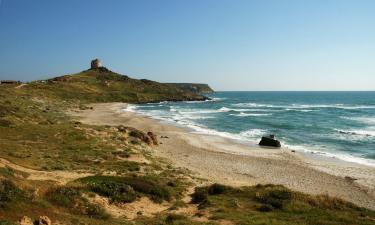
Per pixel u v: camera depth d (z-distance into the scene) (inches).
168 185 1125.7
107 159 1439.5
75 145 1644.9
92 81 7588.6
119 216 791.7
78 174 1135.6
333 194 1228.5
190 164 1622.8
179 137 2425.0
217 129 2908.5
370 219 866.8
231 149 2041.1
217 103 7140.8
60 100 5290.4
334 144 2239.2
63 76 7741.1
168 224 739.4
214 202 951.0
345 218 839.7
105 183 940.0
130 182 994.1
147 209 882.8
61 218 655.1
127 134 2134.6
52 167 1187.9
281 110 5098.4
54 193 794.2
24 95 4793.3
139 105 6072.8
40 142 1651.1
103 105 5413.4
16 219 585.3
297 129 2945.4
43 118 2699.3
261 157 1828.2
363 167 1619.1
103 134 2000.5
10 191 675.4
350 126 3157.0
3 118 2162.9
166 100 7401.6
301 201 991.6
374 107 5900.6
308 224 781.3
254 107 5871.1
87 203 792.9
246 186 1166.3
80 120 3110.2
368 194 1234.6
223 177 1401.3
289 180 1401.3
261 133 2709.2
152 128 2851.9
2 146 1411.2
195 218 804.0
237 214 840.3
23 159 1235.2
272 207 920.3
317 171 1544.0
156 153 1814.7
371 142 2298.2
